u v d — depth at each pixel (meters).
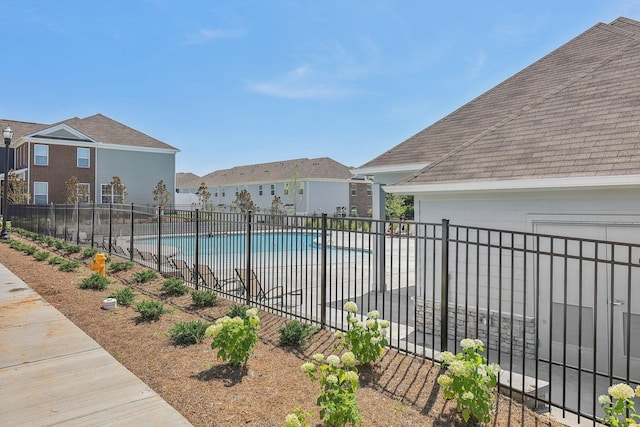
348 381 3.29
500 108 9.04
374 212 10.27
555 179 5.26
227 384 3.89
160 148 33.88
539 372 5.24
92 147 31.22
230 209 41.44
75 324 5.76
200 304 6.79
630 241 5.09
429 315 6.95
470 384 3.18
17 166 32.28
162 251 12.32
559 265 5.63
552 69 9.27
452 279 6.73
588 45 9.31
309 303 8.46
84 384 3.86
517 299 6.00
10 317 6.00
